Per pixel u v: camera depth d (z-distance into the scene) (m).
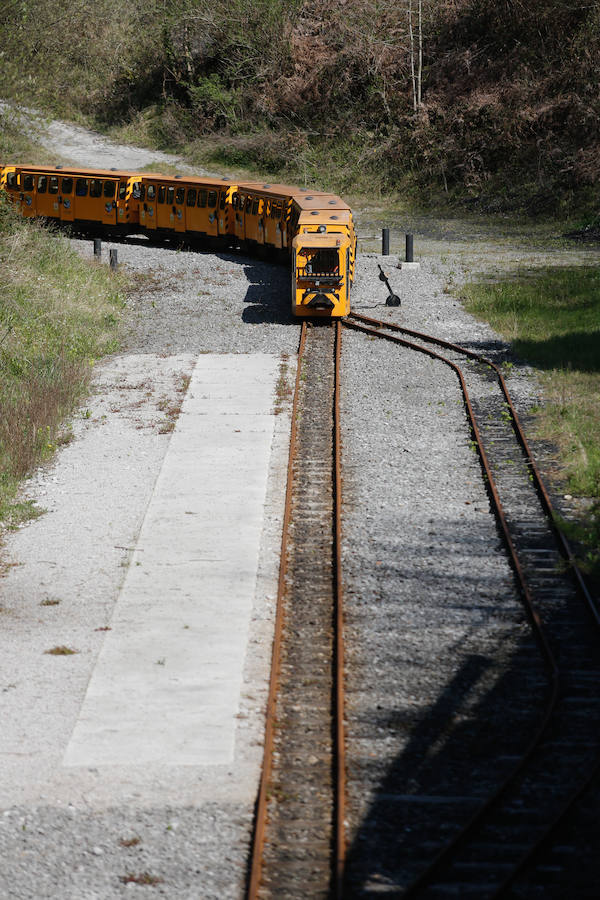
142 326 58.44
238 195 79.00
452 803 18.41
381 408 42.94
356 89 130.38
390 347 52.59
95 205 88.56
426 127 117.25
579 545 29.70
